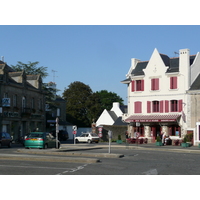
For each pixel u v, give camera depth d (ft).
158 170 54.49
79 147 116.57
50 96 228.43
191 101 156.76
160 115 165.89
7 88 160.15
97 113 280.31
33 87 186.60
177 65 167.32
